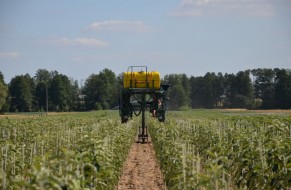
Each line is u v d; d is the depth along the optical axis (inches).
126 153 1005.8
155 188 719.7
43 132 1095.6
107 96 5610.2
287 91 5319.9
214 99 6274.6
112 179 585.3
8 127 1294.3
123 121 1194.0
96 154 454.9
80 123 1638.8
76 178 375.6
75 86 5994.1
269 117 1047.6
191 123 1318.9
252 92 5949.8
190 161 517.7
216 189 376.5
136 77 1203.2
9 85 5536.4
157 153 947.3
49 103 5625.0
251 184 498.0
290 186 428.1
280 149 454.9
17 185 337.1
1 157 531.8
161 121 1190.3
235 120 1222.3
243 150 547.8
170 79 5994.1
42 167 329.4
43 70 7854.3
